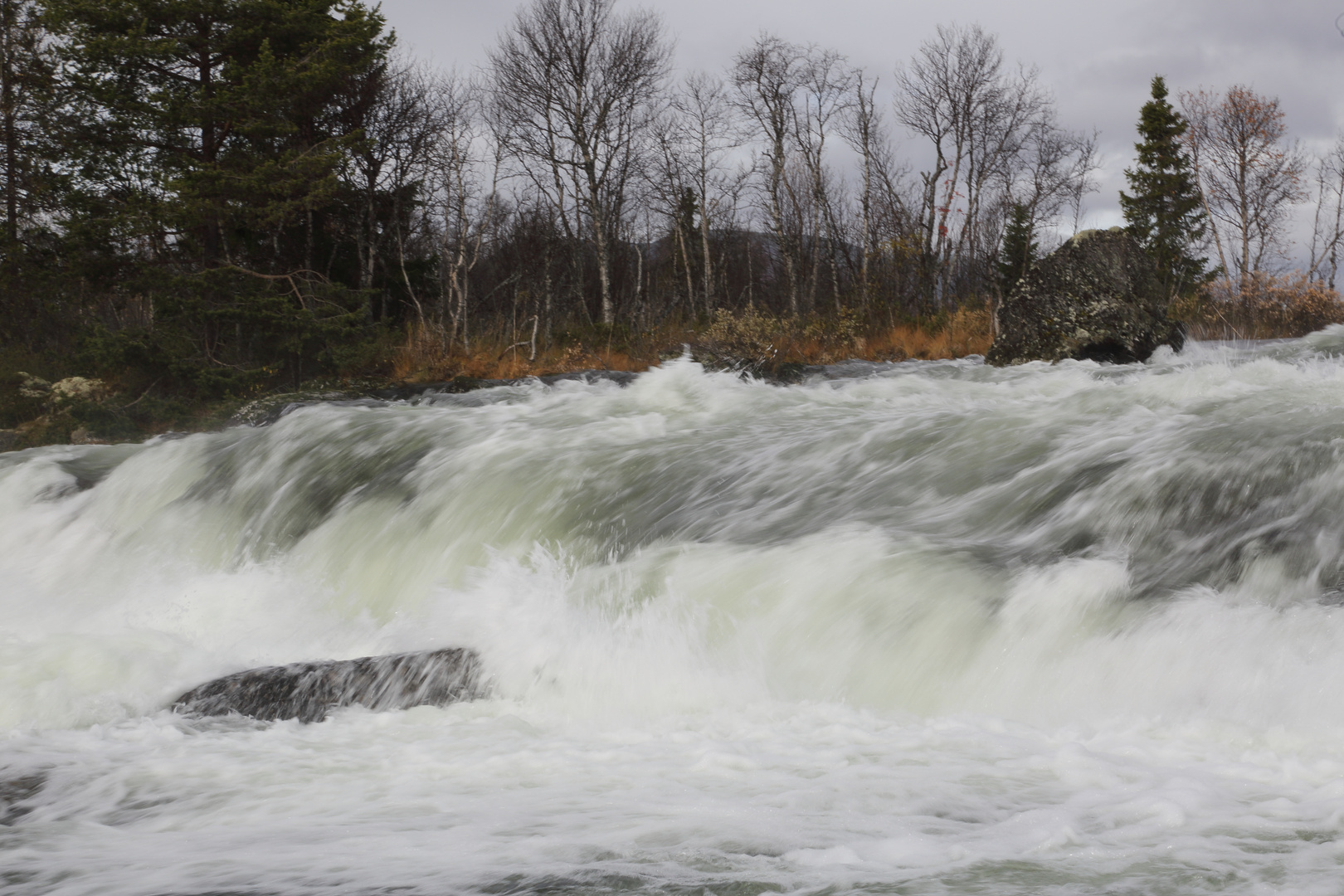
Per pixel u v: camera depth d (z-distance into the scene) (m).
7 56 26.06
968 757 3.03
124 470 9.75
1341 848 2.07
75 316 25.47
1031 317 14.56
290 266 26.81
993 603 4.11
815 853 2.14
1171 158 40.06
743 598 4.59
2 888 2.17
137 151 24.52
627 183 39.28
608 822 2.44
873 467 6.13
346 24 25.02
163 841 2.50
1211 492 4.50
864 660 4.12
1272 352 12.93
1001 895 1.85
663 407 9.23
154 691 4.43
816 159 41.31
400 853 2.26
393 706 4.13
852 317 22.31
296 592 6.66
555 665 4.22
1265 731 3.17
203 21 23.70
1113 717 3.49
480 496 6.93
